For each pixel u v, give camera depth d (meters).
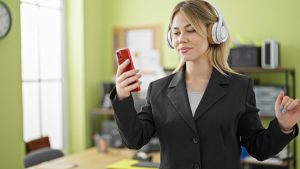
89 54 3.97
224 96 1.14
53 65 3.82
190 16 1.09
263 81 3.42
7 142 2.19
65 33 3.92
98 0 4.09
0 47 2.15
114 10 4.12
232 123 1.11
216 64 1.21
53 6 3.79
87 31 3.93
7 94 2.20
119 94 1.07
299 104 1.03
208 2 1.16
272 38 3.35
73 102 3.96
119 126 1.11
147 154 2.79
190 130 1.12
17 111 2.27
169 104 1.19
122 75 1.05
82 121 3.93
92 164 2.67
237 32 3.50
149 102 1.26
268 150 1.12
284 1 3.29
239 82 1.18
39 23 3.62
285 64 3.30
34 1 3.54
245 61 3.17
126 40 4.07
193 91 1.19
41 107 3.68
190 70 1.21
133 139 1.14
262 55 3.11
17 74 2.27
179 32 1.13
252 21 3.43
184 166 1.13
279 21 3.32
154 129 1.23
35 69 3.59
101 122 4.05
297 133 1.09
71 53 3.93
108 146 3.38
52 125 3.83
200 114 1.12
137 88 1.07
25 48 3.46
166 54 3.86
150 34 3.92
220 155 1.11
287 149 3.02
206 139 1.11
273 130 1.09
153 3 3.90
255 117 1.17
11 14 2.22
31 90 3.55
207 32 1.14
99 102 4.09
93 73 4.05
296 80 3.26
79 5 3.86
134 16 4.01
